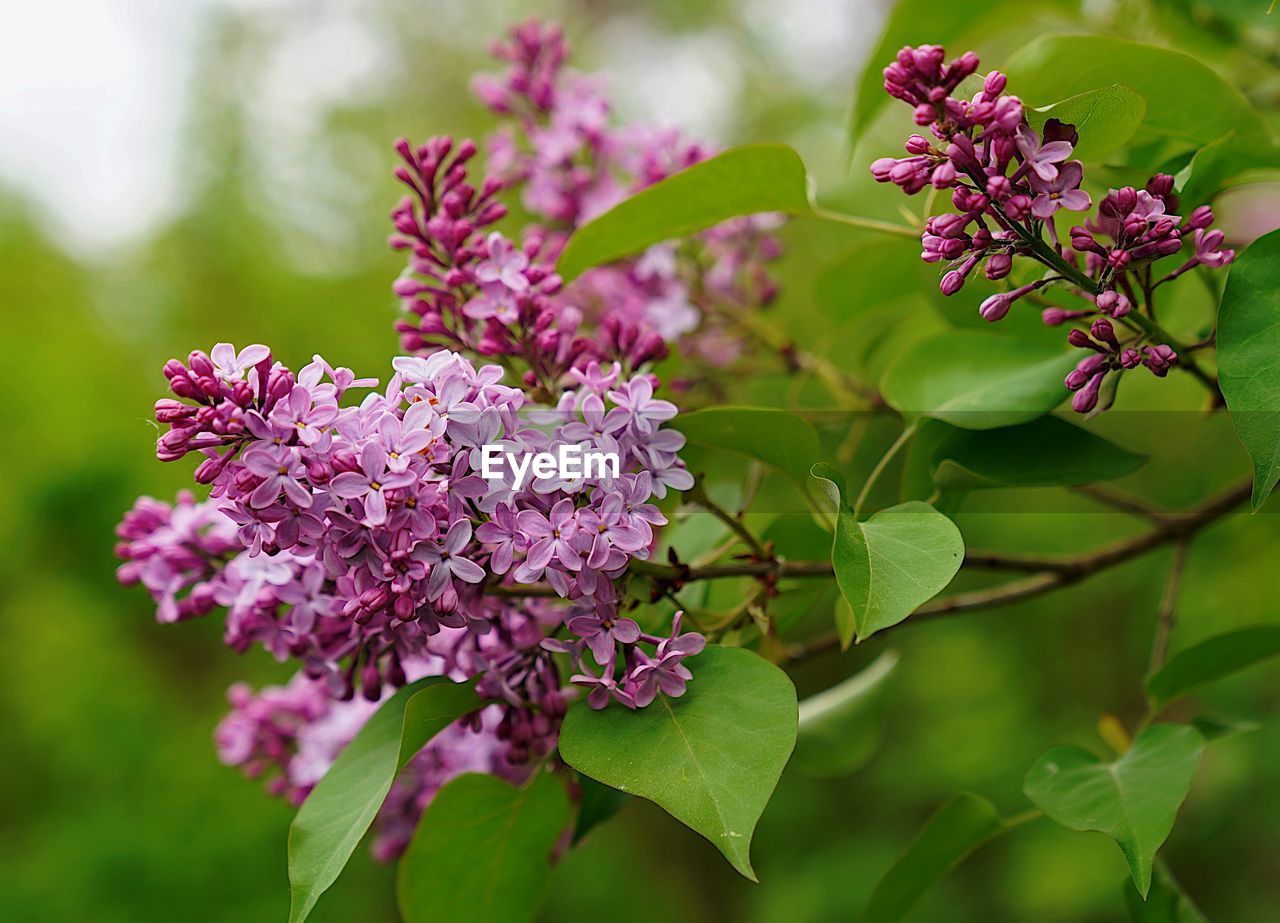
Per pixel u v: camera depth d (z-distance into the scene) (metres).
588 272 0.64
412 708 0.47
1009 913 1.43
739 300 0.70
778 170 0.54
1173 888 0.53
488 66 2.17
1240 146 0.51
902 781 1.51
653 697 0.46
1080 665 1.47
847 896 1.45
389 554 0.46
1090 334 0.47
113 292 2.11
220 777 1.57
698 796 0.45
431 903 0.54
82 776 1.59
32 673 1.64
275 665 1.76
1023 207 0.44
